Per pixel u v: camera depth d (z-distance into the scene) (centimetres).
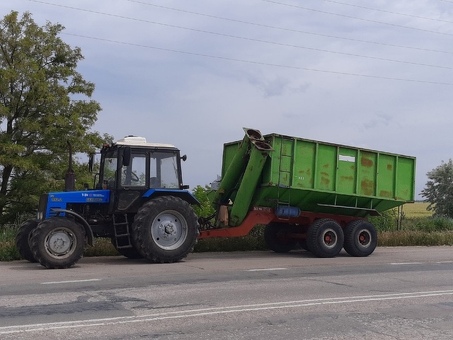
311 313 789
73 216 1343
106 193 1391
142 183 1393
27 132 2464
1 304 826
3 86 2362
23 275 1134
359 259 1538
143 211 1345
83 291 938
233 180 1591
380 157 1694
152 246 1341
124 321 724
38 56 2528
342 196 1633
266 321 738
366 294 947
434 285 1060
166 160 1428
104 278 1090
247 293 936
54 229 1253
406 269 1304
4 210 2484
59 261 1246
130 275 1136
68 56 2603
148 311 784
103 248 1553
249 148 1551
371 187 1678
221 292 941
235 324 719
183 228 1388
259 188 1551
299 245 1784
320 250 1558
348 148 1636
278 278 1116
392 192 1712
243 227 1549
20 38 2445
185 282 1045
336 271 1246
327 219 1598
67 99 2488
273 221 1634
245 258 1512
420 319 768
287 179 1539
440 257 1606
